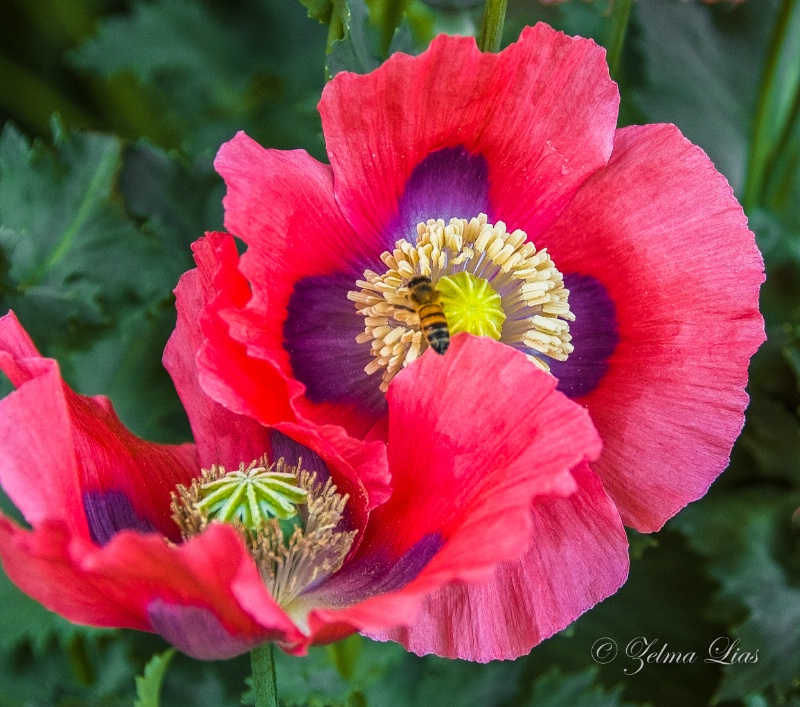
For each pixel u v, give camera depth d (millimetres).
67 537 295
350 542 334
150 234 422
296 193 337
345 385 352
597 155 346
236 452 342
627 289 354
